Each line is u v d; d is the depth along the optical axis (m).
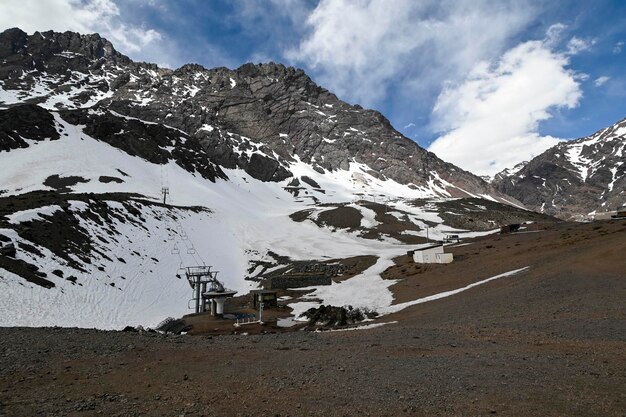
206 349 17.30
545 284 28.41
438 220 133.88
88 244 50.72
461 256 63.31
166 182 146.50
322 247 104.31
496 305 26.00
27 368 13.44
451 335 18.30
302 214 144.50
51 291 36.22
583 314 19.55
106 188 116.19
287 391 10.42
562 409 8.22
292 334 23.81
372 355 14.84
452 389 9.95
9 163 117.38
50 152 130.25
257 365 13.75
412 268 62.09
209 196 146.75
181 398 10.00
